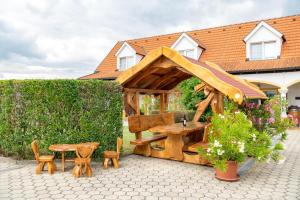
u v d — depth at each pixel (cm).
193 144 891
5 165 787
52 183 641
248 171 774
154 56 856
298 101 1995
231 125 668
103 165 802
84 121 817
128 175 714
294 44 1942
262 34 1995
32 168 758
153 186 634
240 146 638
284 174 746
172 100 1576
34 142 704
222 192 602
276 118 1013
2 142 851
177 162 855
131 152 984
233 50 2145
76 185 630
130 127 897
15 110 814
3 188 605
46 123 800
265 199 566
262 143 705
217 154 663
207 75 785
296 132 1639
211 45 2281
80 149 691
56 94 796
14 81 813
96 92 836
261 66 1864
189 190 612
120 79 912
